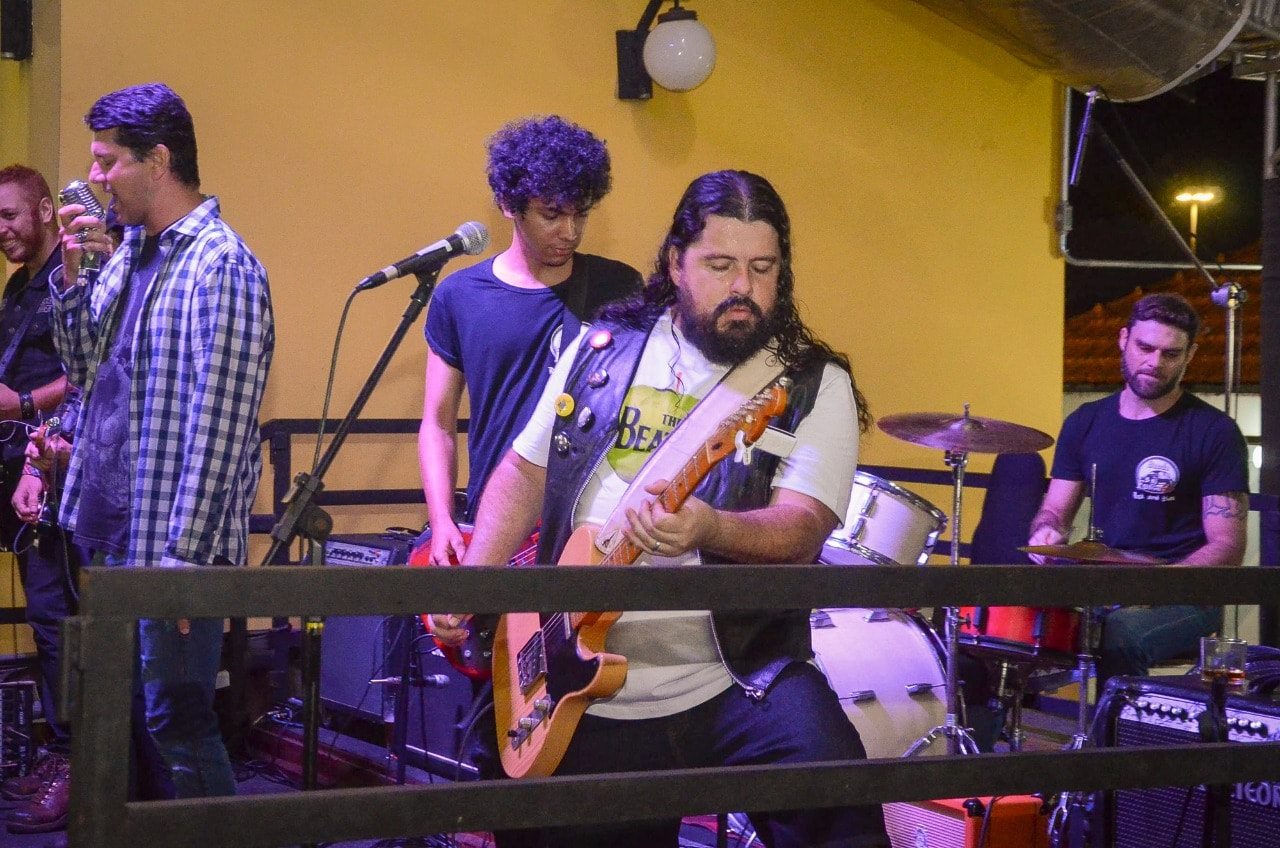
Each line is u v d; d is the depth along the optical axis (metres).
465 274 3.67
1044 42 6.55
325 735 5.01
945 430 4.71
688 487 2.21
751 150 6.92
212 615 1.59
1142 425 4.77
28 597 4.55
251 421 3.09
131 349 3.12
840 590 1.86
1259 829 3.13
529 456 2.68
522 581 1.72
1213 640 3.39
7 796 4.34
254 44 5.66
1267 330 5.39
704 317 2.34
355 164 5.89
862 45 7.26
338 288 5.86
